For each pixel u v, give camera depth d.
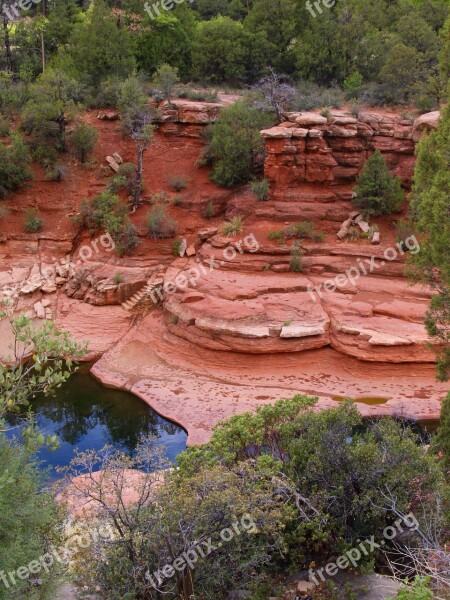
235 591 9.50
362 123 30.47
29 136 33.12
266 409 12.87
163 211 30.22
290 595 10.00
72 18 44.72
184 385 22.86
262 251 27.97
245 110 32.22
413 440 11.98
